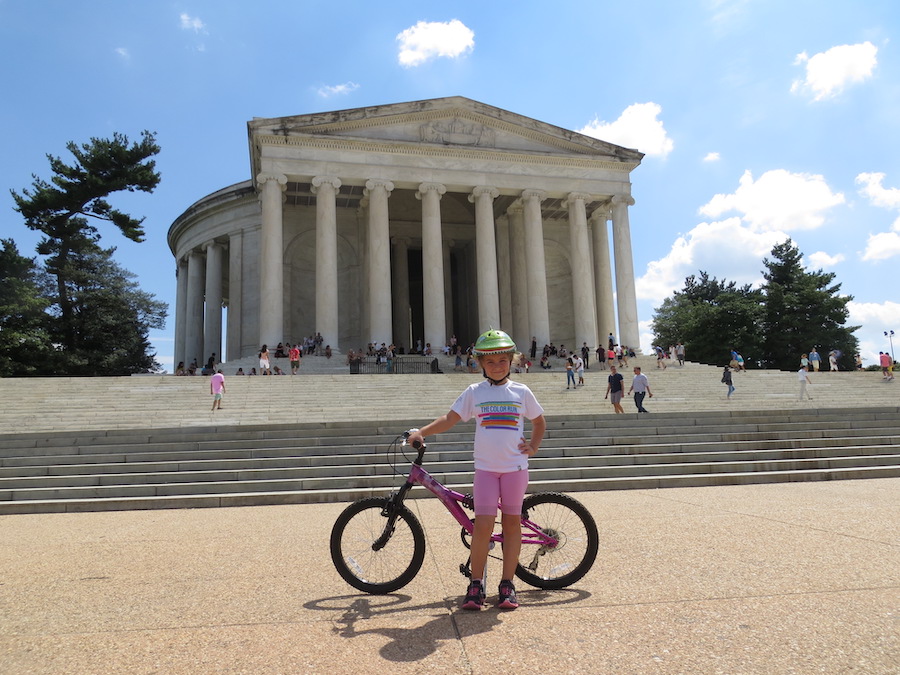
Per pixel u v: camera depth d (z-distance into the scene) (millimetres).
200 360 56781
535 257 46812
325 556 7957
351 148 44938
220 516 12336
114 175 51906
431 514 11508
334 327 42656
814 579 6023
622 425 19672
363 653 4422
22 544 9562
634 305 47969
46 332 48625
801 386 29219
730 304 69250
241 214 53531
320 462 16281
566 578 6059
